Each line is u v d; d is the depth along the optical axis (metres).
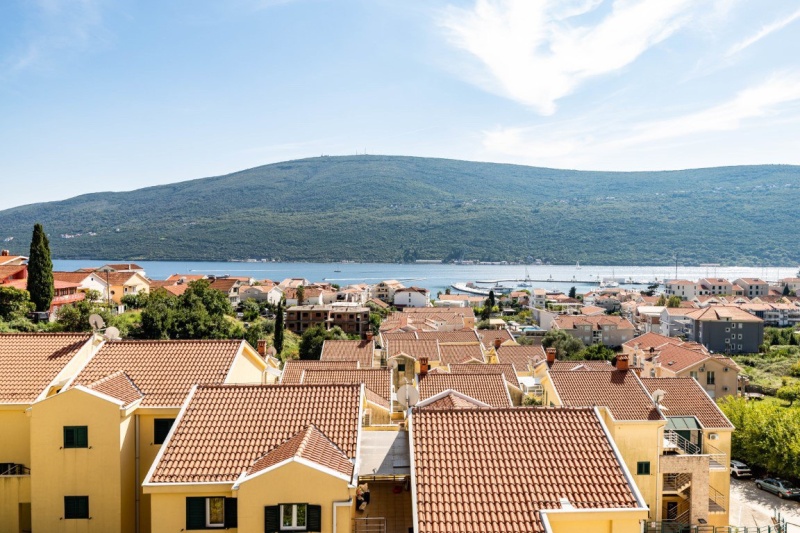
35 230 88.94
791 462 56.78
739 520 50.72
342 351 74.19
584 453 24.64
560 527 21.88
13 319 77.69
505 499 22.36
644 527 33.59
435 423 25.94
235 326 106.50
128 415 27.67
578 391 42.09
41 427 26.67
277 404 26.95
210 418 26.02
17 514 27.66
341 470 22.95
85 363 31.75
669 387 48.56
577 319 165.00
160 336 85.44
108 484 26.78
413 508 21.80
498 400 45.47
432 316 134.38
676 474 37.75
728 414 64.69
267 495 21.98
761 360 139.00
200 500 23.06
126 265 183.62
